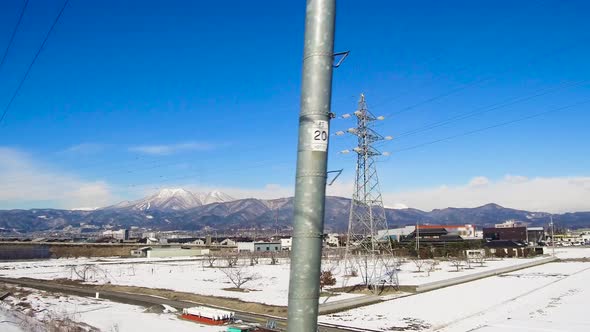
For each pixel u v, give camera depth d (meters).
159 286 65.06
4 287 63.03
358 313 41.81
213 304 48.84
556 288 58.00
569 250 164.12
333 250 136.88
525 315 39.22
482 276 75.06
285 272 88.62
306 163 7.42
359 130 57.97
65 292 59.41
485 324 35.69
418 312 42.03
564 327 33.72
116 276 81.06
